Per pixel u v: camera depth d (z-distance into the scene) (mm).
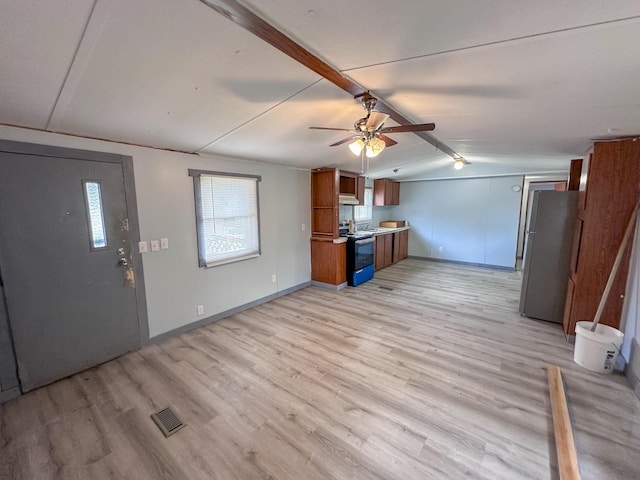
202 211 3445
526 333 3312
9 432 1904
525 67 1552
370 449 1756
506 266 6551
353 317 3807
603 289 2826
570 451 1651
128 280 2869
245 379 2465
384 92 2035
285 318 3785
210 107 2172
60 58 1421
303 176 4988
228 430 1912
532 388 2324
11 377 2229
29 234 2270
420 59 1538
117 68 1561
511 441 1806
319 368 2623
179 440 1833
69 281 2498
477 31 1255
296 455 1721
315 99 2189
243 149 3336
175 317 3287
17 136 2172
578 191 3389
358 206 6828
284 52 1425
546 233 3559
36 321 2336
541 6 1060
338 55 1508
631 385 2350
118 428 1934
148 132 2533
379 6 1130
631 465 1646
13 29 1191
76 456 1722
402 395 2246
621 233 2693
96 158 2584
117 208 2748
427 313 3936
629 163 2617
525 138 3189
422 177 7191
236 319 3760
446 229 7281
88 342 2639
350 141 3408
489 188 6617
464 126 2898
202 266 3502
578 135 2742
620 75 1521
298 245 4980
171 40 1373
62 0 1078
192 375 2529
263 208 4258
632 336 2488
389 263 6953
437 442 1804
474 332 3344
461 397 2219
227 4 1114
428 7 1117
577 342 2676
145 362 2748
